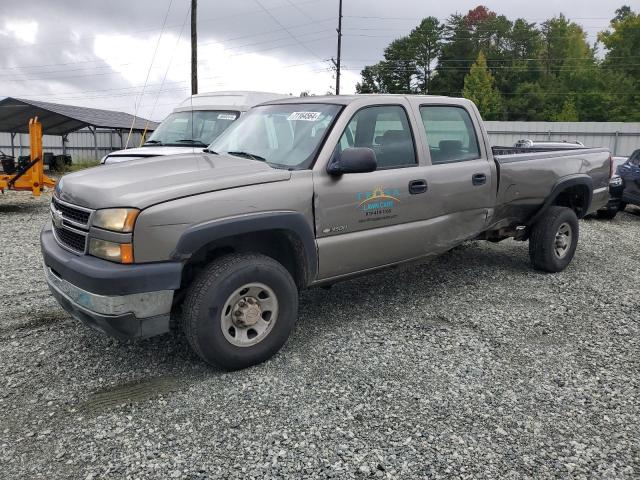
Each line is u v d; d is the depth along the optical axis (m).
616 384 3.59
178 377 3.62
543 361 3.92
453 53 87.56
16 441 2.91
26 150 35.75
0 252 7.18
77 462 2.74
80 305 3.31
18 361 3.85
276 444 2.89
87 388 3.48
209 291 3.42
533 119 71.56
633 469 2.72
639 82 70.69
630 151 35.94
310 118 4.32
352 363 3.83
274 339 3.76
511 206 5.57
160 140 9.09
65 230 3.65
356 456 2.79
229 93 9.36
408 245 4.58
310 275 3.97
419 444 2.90
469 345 4.18
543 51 85.88
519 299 5.31
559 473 2.68
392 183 4.38
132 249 3.20
